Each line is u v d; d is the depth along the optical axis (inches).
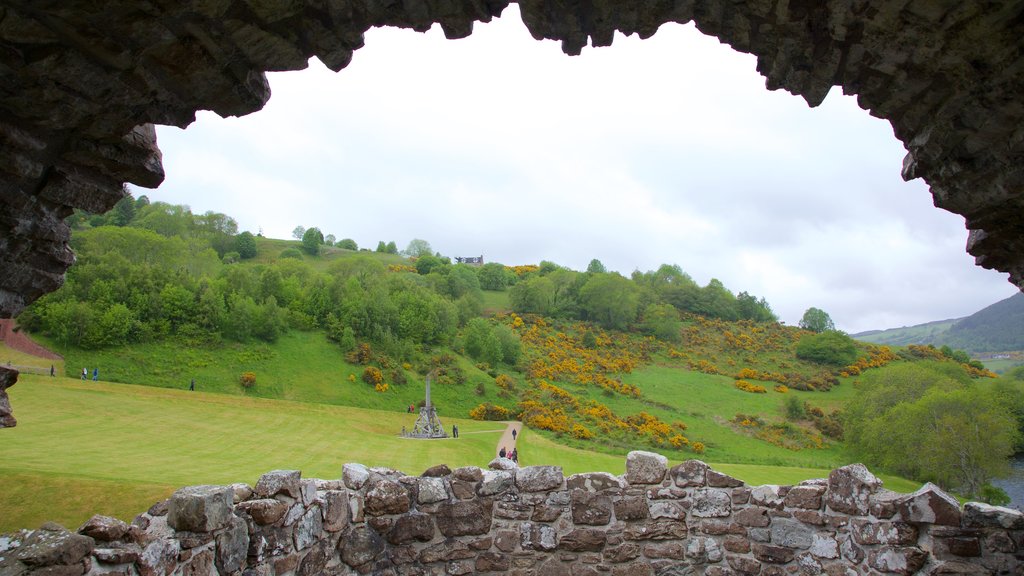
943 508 216.5
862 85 205.6
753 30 201.8
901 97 199.5
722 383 2928.2
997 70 169.6
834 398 2746.1
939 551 214.5
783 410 2509.8
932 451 1227.2
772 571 240.5
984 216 212.8
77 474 705.6
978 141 190.5
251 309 2564.0
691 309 4357.8
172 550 157.3
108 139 199.6
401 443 1437.0
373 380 2412.6
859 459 1772.9
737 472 1263.5
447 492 251.6
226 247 4168.3
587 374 2886.3
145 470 827.4
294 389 2240.4
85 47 165.9
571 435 1980.8
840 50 191.3
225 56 189.5
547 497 254.2
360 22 198.5
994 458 1176.2
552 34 216.7
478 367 2792.8
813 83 210.4
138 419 1325.0
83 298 2267.5
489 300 4288.9
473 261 6181.1
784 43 199.3
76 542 132.6
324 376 2390.5
